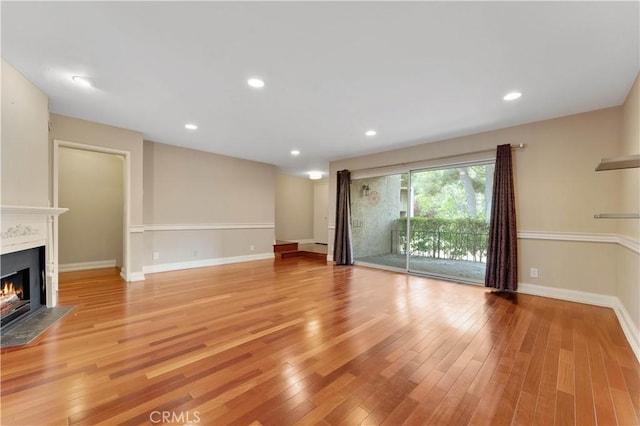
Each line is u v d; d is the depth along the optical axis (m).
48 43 2.01
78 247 4.94
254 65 2.30
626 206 2.67
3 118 2.26
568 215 3.32
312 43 2.00
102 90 2.76
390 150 5.18
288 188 8.66
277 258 6.61
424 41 1.96
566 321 2.64
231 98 2.94
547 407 1.45
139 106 3.17
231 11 1.68
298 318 2.69
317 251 6.88
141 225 4.19
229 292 3.59
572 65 2.25
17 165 2.43
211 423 1.32
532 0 1.57
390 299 3.33
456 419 1.36
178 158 5.07
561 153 3.37
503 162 3.70
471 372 1.77
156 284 3.97
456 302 3.22
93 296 3.36
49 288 2.91
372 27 1.82
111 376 1.69
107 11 1.68
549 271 3.45
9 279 2.49
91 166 5.04
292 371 1.77
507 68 2.31
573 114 3.28
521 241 3.65
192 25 1.81
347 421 1.34
